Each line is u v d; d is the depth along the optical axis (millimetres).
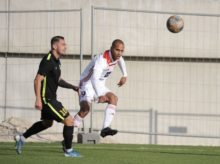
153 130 47188
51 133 39156
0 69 46188
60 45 24703
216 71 48156
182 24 36250
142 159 26250
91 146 33344
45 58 24469
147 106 47219
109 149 31328
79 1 46531
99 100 26969
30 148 30656
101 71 26828
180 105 47594
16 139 26719
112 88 46719
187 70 47812
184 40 47594
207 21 47688
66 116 25359
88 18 46500
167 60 47594
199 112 47625
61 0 46531
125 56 47062
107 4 46688
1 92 46094
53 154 27156
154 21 47281
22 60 46438
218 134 47469
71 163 23562
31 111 46000
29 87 46406
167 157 27688
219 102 47844
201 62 47875
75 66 46531
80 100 28656
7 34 46281
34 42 46375
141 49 47156
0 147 30922
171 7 47406
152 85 47406
